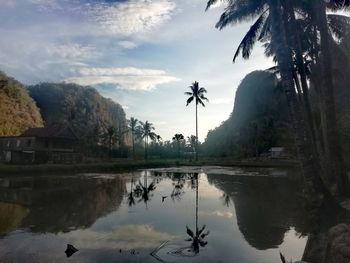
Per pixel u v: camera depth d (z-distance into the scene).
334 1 17.16
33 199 20.17
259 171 47.28
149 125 104.19
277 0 14.24
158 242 10.68
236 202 19.20
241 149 104.69
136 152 117.31
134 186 28.44
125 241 10.83
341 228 8.40
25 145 55.66
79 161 60.97
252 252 9.60
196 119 73.56
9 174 37.41
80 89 178.75
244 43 18.73
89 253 9.54
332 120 14.95
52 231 12.27
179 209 17.06
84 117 156.75
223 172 46.00
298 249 9.83
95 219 14.48
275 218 14.38
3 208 17.02
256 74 131.75
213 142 136.62
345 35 20.12
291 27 16.89
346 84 35.59
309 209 13.55
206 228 12.71
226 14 17.73
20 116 102.38
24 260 8.92
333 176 17.34
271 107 114.62
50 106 155.00
